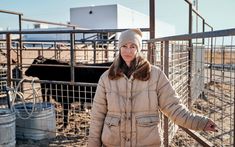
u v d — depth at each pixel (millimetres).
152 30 4184
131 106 2203
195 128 2143
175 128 5129
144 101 2197
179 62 5020
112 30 4762
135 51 2213
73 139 5238
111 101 2244
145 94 2199
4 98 7129
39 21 8320
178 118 2193
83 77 6605
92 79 6605
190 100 5180
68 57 11352
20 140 5117
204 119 2107
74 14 23750
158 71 2258
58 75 6836
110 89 2264
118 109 2223
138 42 2230
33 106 4902
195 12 7047
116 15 22375
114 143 2260
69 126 5953
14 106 5156
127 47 2207
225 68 2062
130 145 2215
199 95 5359
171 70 4273
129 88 2211
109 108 2273
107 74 2311
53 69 6855
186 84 5633
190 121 2141
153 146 2230
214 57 2242
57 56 10359
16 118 5117
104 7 22641
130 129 2207
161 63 4211
